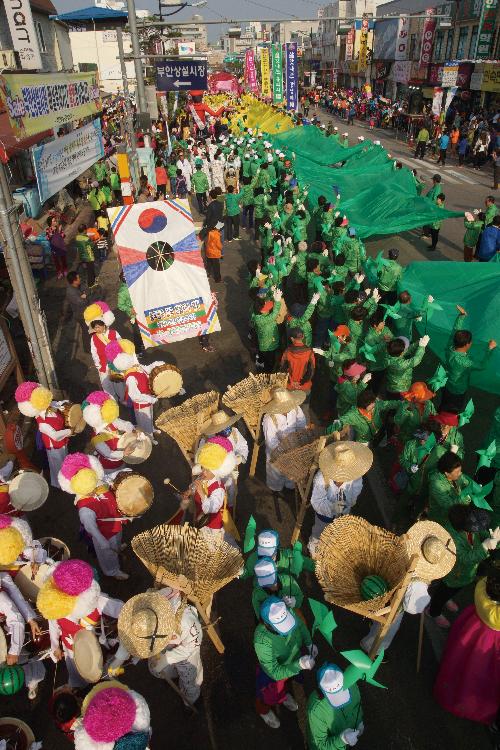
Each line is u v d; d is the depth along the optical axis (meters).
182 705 4.93
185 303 9.79
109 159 22.14
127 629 3.93
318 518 5.86
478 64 30.30
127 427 6.59
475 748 4.54
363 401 6.10
